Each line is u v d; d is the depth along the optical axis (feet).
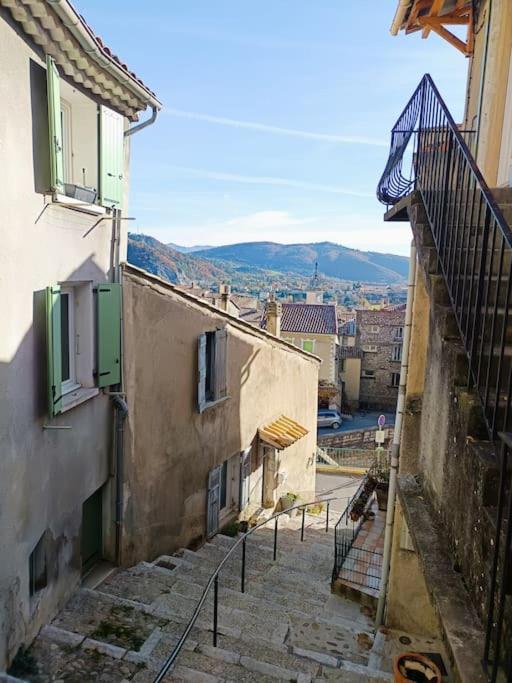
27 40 13.58
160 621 17.24
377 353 134.92
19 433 13.74
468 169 12.91
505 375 10.82
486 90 20.47
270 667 14.90
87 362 19.01
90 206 17.17
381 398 135.33
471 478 9.80
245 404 33.99
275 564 27.30
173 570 23.06
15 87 13.03
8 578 13.17
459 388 11.18
